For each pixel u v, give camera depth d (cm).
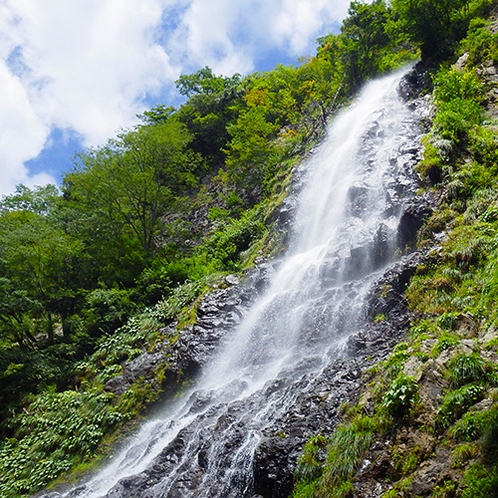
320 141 2467
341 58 3102
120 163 2781
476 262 1064
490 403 684
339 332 1204
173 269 2353
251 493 846
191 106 4141
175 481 973
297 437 868
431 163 1455
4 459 1620
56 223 2734
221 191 3347
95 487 1264
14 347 2217
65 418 1684
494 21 2350
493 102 1798
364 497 684
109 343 1978
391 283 1184
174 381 1552
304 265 1609
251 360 1373
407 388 773
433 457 673
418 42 2495
